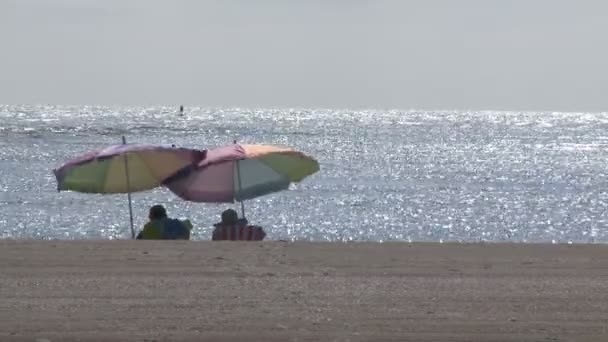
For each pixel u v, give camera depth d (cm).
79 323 2731
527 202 15788
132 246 4100
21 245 4097
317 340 2581
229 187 5141
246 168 5175
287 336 2616
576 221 13125
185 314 2845
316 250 4038
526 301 3052
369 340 2586
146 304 2964
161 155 5184
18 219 11881
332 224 12369
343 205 14562
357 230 11844
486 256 3912
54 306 2925
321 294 3128
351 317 2834
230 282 3297
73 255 3812
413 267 3619
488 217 13488
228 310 2902
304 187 17262
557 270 3578
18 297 3039
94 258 3738
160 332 2645
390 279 3381
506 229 12188
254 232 5216
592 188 18975
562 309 2948
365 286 3262
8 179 18025
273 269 3547
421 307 2964
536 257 3897
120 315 2825
